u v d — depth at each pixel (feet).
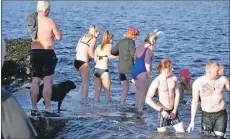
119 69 44.96
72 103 45.14
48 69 36.58
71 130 35.09
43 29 35.94
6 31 161.99
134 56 43.62
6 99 24.56
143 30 189.06
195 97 34.09
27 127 24.79
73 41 129.49
